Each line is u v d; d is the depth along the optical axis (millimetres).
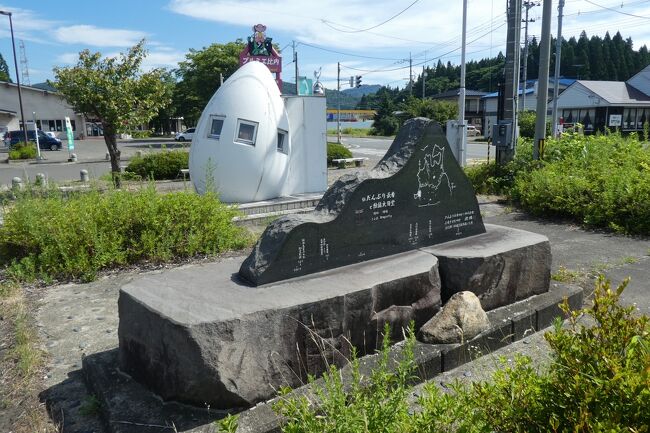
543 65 11023
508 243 4898
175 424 2992
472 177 12594
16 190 7836
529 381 2326
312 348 3469
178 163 18219
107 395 3305
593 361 2213
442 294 4555
